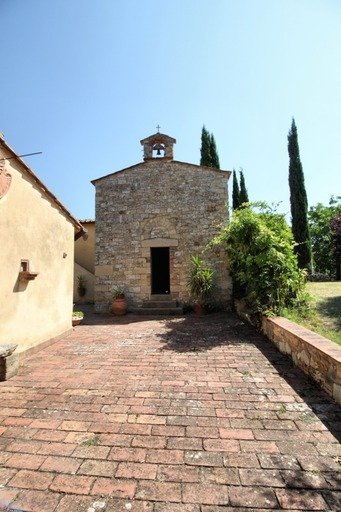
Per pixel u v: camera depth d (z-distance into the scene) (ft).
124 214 36.22
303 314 21.66
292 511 5.98
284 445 8.19
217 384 12.56
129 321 28.96
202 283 31.63
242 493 6.47
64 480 6.92
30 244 17.47
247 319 25.40
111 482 6.85
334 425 9.20
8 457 7.79
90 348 18.84
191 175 35.76
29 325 17.17
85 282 44.60
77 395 11.62
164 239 35.14
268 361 15.51
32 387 12.47
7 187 15.17
